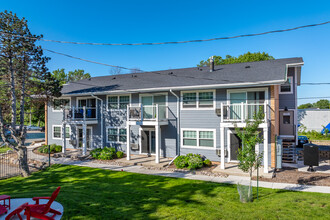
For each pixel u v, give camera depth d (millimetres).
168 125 16547
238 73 15633
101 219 6766
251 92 14234
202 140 15477
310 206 7730
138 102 17797
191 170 13109
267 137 12562
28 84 15312
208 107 15305
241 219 6789
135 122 15742
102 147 19266
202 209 7547
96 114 19562
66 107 20422
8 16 13219
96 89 19219
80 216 6941
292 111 17859
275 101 13750
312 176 11602
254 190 9602
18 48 13375
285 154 15461
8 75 14672
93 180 11469
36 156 17938
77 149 20281
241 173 12023
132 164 14914
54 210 7059
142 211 7395
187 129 15930
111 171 13227
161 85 16375
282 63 16469
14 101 13789
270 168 13062
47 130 22281
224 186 10141
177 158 14211
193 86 14688
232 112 14508
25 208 6480
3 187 10953
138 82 18797
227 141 14609
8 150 20016
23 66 14375
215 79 15258
